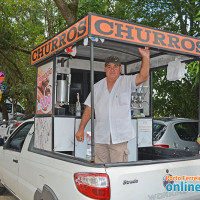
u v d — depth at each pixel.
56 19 11.62
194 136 5.33
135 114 4.52
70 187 2.18
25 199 3.27
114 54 4.20
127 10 9.15
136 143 4.09
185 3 7.36
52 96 3.15
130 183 2.10
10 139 4.20
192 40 2.96
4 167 4.16
